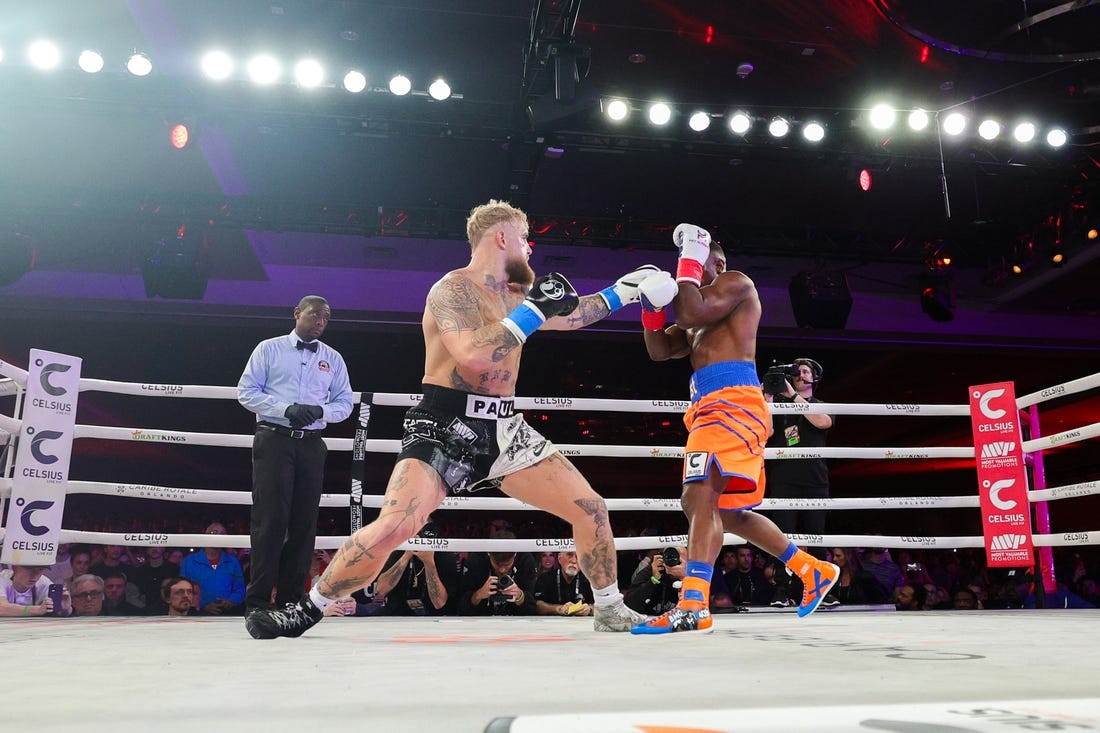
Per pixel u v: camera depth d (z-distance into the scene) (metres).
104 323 11.73
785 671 1.37
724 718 0.80
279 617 2.42
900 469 18.69
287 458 3.54
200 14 8.14
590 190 10.98
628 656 1.70
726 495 2.80
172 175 10.55
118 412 14.78
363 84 8.44
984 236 12.00
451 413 2.44
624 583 8.93
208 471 15.97
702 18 8.20
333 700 1.05
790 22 8.23
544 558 5.93
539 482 2.61
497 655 1.75
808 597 3.15
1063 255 10.93
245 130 9.53
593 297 2.54
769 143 9.32
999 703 0.90
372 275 12.09
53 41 8.49
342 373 3.94
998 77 8.83
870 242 11.79
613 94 9.36
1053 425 16.42
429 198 11.09
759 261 12.48
